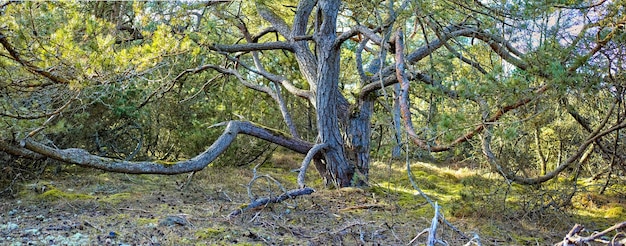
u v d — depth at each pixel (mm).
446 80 6832
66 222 5582
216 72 11430
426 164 13219
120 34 7680
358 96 9172
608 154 7699
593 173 9992
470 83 4973
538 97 5004
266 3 9516
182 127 11117
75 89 5148
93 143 9320
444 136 4812
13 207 6352
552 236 6262
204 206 6867
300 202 7301
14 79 5375
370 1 7285
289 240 5223
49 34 4848
